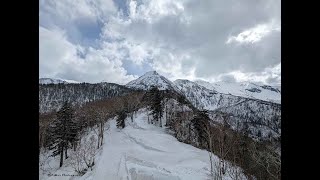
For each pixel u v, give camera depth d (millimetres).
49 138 48781
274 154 14492
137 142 61500
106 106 95562
